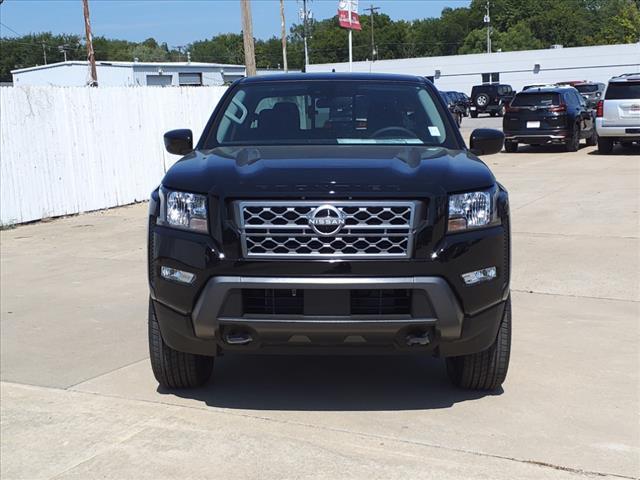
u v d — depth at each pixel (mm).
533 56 64438
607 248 8812
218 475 3617
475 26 133375
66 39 116250
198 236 3951
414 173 4016
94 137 13148
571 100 21859
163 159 14773
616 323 6043
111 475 3652
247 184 3902
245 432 4098
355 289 3801
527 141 21484
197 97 15602
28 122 11867
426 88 5453
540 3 125812
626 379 4828
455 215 3945
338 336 3852
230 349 3998
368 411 4379
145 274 8141
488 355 4406
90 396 4688
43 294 7340
